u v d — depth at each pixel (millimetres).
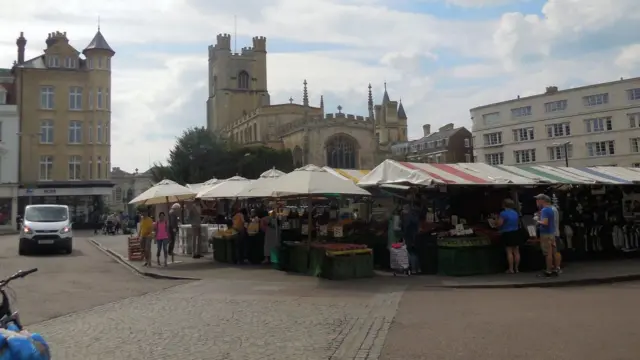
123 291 12250
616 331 7281
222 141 64000
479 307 9414
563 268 14484
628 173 18859
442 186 15875
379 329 7766
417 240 14336
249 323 8328
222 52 99938
